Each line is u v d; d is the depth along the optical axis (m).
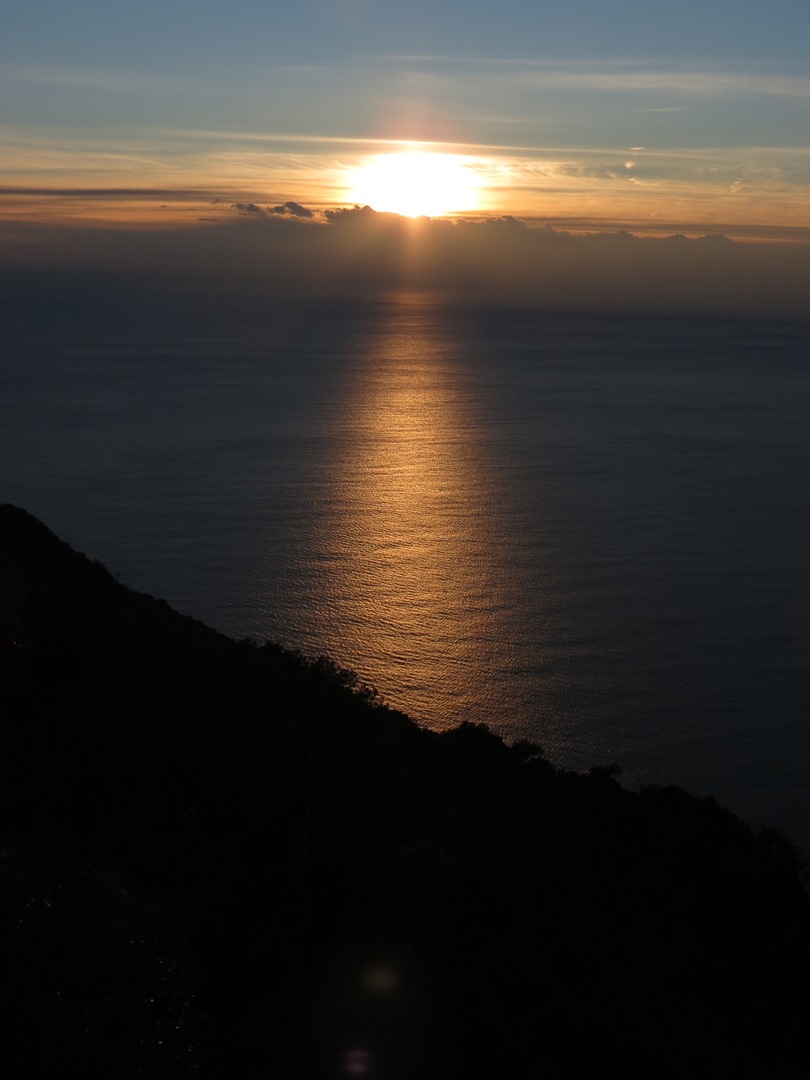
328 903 12.37
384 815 18.14
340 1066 9.86
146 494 99.31
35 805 13.30
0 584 23.66
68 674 19.95
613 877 20.03
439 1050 10.42
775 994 16.33
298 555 78.56
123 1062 8.50
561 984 12.13
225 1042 9.77
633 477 117.06
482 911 13.25
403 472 116.25
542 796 24.11
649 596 71.00
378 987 10.95
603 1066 10.98
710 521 95.25
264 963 11.09
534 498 104.00
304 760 17.36
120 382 194.38
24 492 98.56
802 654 60.03
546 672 56.38
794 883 22.03
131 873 12.40
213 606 65.69
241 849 13.42
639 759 46.31
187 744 16.31
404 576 74.19
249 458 121.94
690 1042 12.30
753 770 45.31
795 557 82.81
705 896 20.17
